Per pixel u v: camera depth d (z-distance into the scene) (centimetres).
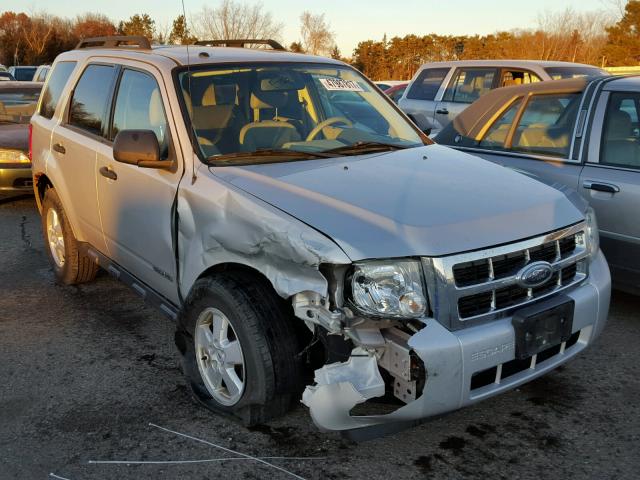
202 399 363
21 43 6506
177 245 380
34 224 805
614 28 4031
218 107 405
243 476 311
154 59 434
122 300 544
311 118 440
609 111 490
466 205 319
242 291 324
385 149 411
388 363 289
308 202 319
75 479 312
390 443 335
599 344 445
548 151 523
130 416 365
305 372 326
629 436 338
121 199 434
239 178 353
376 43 5897
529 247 311
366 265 286
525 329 301
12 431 353
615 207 466
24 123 952
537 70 993
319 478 308
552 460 320
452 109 1084
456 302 290
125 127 447
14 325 494
